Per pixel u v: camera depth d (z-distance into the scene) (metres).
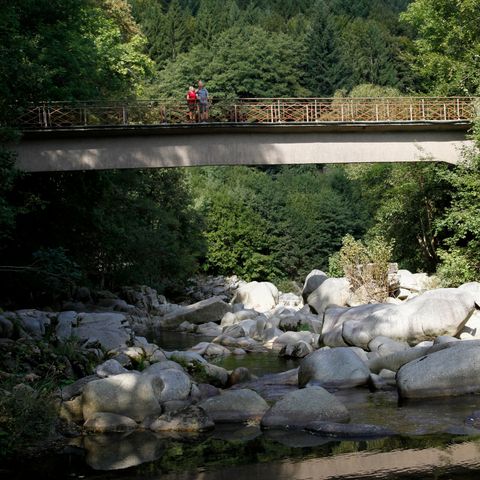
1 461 8.05
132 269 34.84
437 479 6.84
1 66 19.33
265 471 7.37
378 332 15.67
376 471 7.19
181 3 97.44
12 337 14.17
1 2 21.28
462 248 26.38
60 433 9.24
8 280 27.14
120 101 28.11
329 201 62.22
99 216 29.92
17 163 26.94
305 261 60.09
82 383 10.84
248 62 73.56
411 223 33.34
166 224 39.97
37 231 29.09
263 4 97.19
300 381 12.26
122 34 48.03
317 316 23.27
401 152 29.47
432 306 15.74
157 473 7.44
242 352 17.36
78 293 29.69
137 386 9.97
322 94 76.19
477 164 26.67
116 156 27.69
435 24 37.12
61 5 27.67
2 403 8.70
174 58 82.81
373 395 10.98
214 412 9.92
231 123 27.83
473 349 10.95
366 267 23.77
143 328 25.23
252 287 31.77
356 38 81.81
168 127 27.52
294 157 28.91
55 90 27.16
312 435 8.83
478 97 29.12
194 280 51.03
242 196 60.12
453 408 9.78
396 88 69.75
